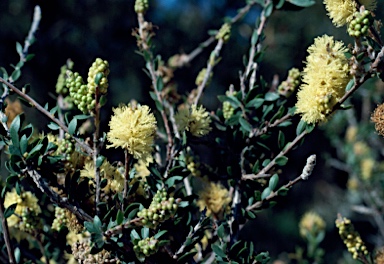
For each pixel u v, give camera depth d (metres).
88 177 0.45
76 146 0.45
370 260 0.50
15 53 2.31
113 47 2.48
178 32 2.62
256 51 0.54
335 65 0.42
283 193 0.47
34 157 0.43
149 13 2.56
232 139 0.51
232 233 0.48
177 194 0.47
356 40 0.42
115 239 0.43
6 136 0.44
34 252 0.52
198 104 0.56
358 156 0.91
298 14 2.39
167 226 0.46
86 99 0.43
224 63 2.41
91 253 0.43
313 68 0.42
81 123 0.51
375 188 0.88
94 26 2.46
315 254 0.68
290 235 2.16
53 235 0.50
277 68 2.44
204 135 0.51
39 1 2.37
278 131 0.50
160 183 0.46
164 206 0.41
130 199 0.46
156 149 0.49
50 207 0.52
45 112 0.45
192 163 0.51
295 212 2.17
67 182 0.44
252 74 0.53
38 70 2.30
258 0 0.55
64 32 2.41
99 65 0.43
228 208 0.51
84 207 0.45
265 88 0.52
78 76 0.43
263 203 0.48
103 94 0.42
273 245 2.15
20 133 0.44
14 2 2.35
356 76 0.42
